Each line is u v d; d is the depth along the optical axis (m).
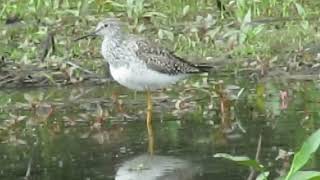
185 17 20.64
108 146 12.90
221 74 17.00
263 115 14.16
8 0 21.16
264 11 20.45
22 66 17.50
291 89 15.74
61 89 16.50
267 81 16.41
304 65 17.12
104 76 17.00
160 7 21.16
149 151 12.55
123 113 14.68
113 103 15.23
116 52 14.45
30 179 11.51
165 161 12.07
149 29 19.92
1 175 11.70
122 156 12.38
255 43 18.42
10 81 16.83
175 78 14.59
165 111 14.78
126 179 11.38
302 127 13.33
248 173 11.45
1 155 12.66
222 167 11.76
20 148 13.00
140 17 20.20
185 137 13.18
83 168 11.90
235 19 20.22
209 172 11.55
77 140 13.31
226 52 18.22
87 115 14.68
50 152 12.73
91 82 16.83
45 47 18.34
